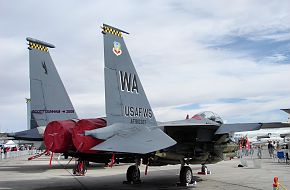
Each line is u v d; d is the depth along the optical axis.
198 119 12.55
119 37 9.26
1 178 14.20
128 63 9.40
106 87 8.55
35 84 12.70
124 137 8.48
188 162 11.48
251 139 51.47
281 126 10.20
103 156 10.16
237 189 10.23
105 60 8.67
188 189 10.33
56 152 9.47
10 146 53.53
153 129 9.59
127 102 9.09
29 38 12.88
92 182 12.41
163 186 11.06
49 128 9.49
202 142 11.47
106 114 8.44
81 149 8.61
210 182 12.02
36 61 12.95
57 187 11.03
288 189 10.22
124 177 14.26
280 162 23.05
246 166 19.62
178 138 11.01
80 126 8.80
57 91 13.30
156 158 10.48
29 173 16.73
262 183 11.66
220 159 12.24
